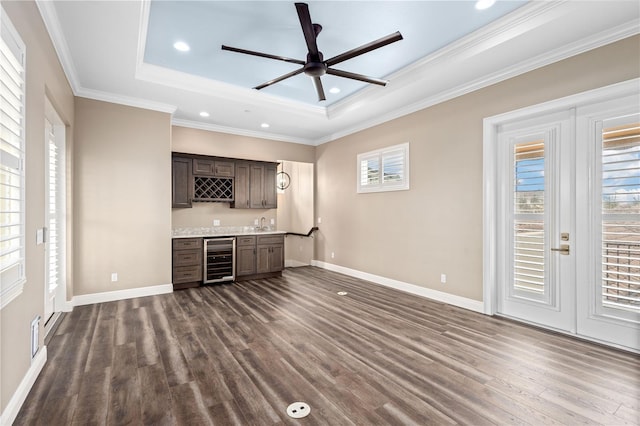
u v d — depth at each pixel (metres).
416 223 4.61
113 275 4.25
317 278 5.71
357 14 2.81
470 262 3.89
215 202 5.82
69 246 3.82
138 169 4.43
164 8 2.71
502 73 3.49
